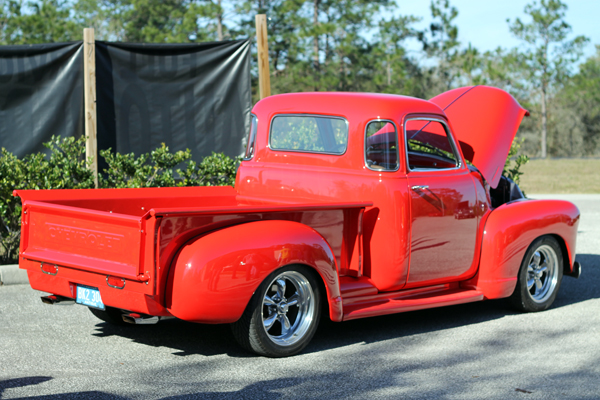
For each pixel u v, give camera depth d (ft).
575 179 86.22
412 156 18.22
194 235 13.71
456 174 18.28
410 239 16.90
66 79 27.25
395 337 17.08
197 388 12.94
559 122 213.25
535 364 14.83
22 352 15.05
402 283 17.12
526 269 19.56
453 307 20.72
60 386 12.88
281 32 141.49
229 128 28.89
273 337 14.97
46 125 27.30
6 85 26.94
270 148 19.26
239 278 13.67
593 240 33.65
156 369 14.07
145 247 12.96
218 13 132.36
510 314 19.75
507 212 19.11
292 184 18.47
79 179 24.68
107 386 12.95
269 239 14.16
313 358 15.11
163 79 28.19
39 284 15.17
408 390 13.05
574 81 195.93
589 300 21.62
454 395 12.81
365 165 17.10
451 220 17.88
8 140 27.09
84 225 13.99
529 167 121.60
